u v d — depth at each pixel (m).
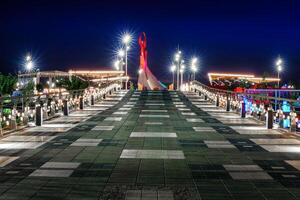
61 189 6.43
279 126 14.39
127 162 8.45
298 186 6.64
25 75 39.06
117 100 31.02
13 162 8.41
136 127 14.49
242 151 9.82
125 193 6.23
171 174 7.43
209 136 12.38
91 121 16.39
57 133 12.80
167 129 14.00
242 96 21.56
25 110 14.78
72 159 8.73
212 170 7.76
